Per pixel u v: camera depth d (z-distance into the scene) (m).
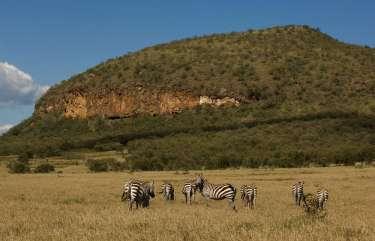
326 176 54.47
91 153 109.94
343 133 99.25
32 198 31.75
